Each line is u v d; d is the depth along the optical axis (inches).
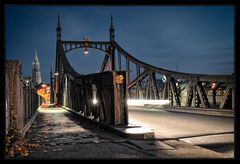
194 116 722.8
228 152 294.2
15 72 339.9
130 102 1389.0
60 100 1948.8
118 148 299.0
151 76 1151.0
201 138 375.2
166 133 412.2
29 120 563.5
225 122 565.3
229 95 693.9
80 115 752.3
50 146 315.3
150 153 272.8
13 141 302.2
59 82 2139.5
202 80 770.8
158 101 1069.8
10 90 335.0
